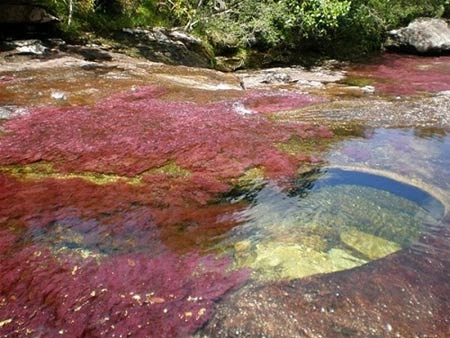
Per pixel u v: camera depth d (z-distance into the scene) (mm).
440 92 14055
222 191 6609
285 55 20938
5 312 3969
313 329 3965
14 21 13844
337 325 4016
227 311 4137
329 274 4730
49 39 14805
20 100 9617
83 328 3865
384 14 24953
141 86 11648
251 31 20219
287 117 10461
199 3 19281
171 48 16844
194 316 4062
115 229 5418
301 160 7855
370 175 7461
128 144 7871
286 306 4223
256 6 19906
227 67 18344
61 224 5418
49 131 8133
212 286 4480
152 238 5301
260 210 6180
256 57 19969
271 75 15742
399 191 6941
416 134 9672
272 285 4531
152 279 4535
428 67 19953
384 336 3912
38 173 6688
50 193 6152
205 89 12477
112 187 6473
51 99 9914
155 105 10203
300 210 6254
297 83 14859
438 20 25141
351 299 4328
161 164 7270
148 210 5934
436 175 7527
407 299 4363
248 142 8406
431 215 6238
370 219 6098
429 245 5395
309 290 4453
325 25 20469
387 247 5441
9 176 6508
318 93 13156
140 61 14844
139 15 18422
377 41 24328
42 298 4168
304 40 21516
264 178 7105
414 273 4781
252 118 10031
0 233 5113
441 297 4414
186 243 5258
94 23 16594
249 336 3883
